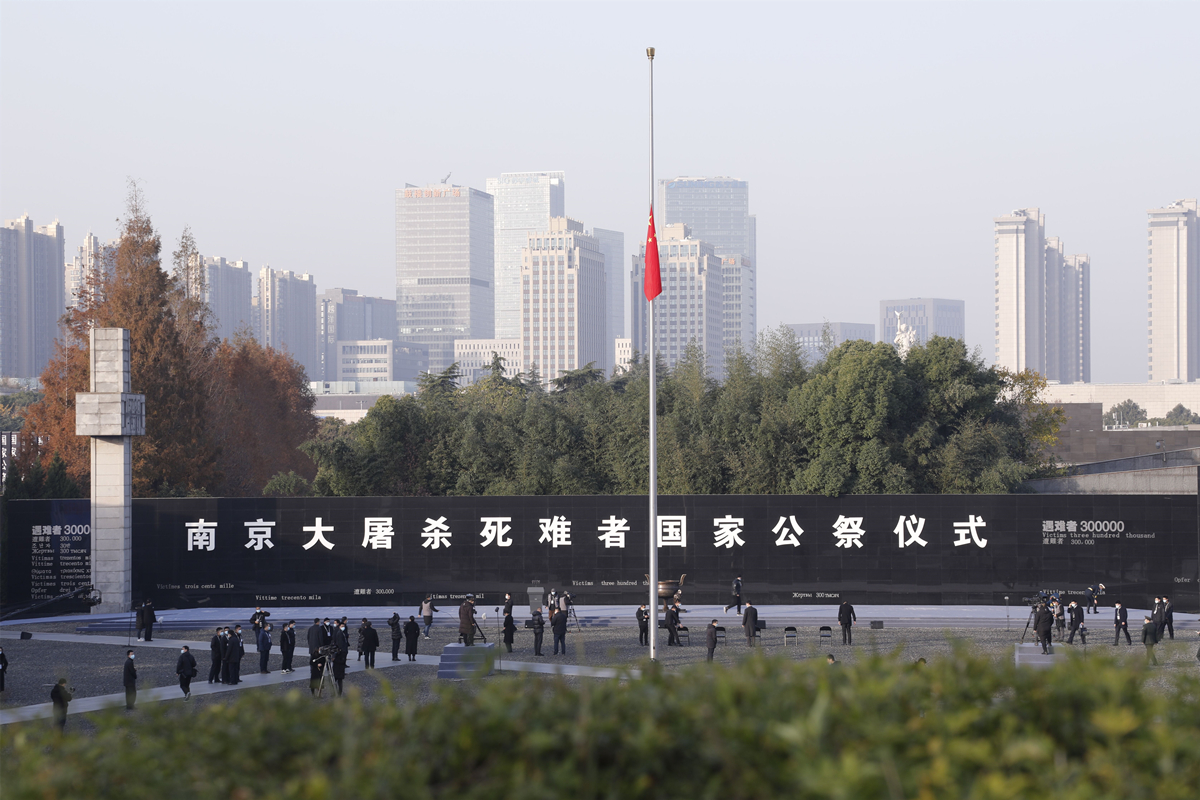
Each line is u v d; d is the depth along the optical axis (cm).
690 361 5506
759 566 4116
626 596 4156
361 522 4184
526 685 667
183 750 639
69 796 597
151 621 3412
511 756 587
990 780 503
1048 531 3975
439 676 2669
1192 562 3866
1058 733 604
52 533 4041
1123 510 3931
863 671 658
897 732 555
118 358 3950
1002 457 4678
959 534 4025
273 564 4162
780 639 3341
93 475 3981
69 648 3281
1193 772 554
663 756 574
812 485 4462
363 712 657
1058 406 6147
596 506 4181
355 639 3444
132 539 4119
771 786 544
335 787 547
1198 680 678
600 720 591
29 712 2142
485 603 4169
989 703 639
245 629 3650
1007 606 3934
